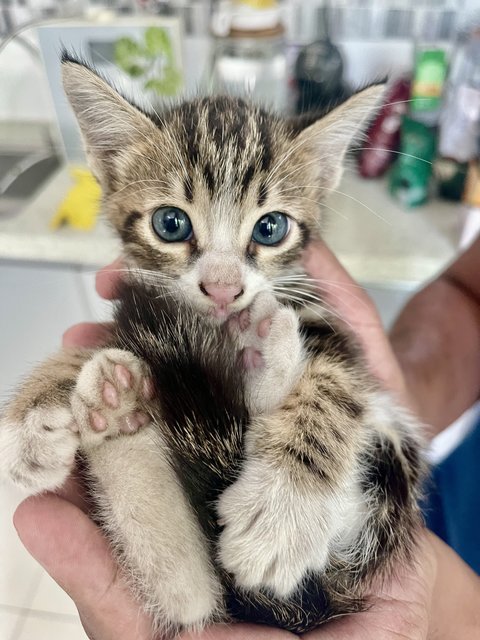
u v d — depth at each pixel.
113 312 0.12
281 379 0.11
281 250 0.13
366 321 0.15
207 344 0.10
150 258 0.12
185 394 0.10
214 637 0.09
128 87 0.22
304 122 0.14
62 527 0.09
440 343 0.19
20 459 0.09
